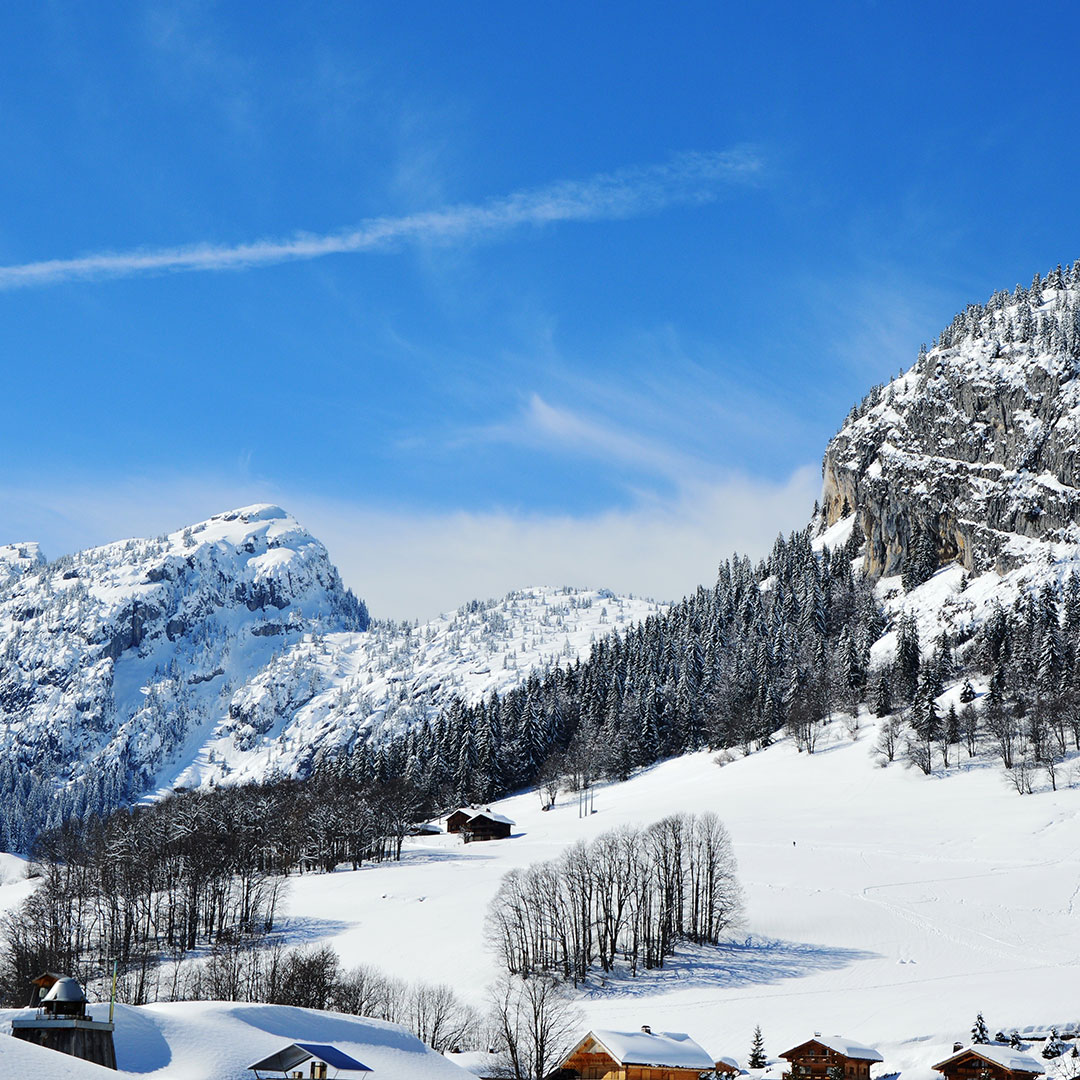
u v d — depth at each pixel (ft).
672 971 428.56
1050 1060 308.81
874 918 468.75
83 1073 187.42
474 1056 322.75
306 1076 247.50
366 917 512.63
